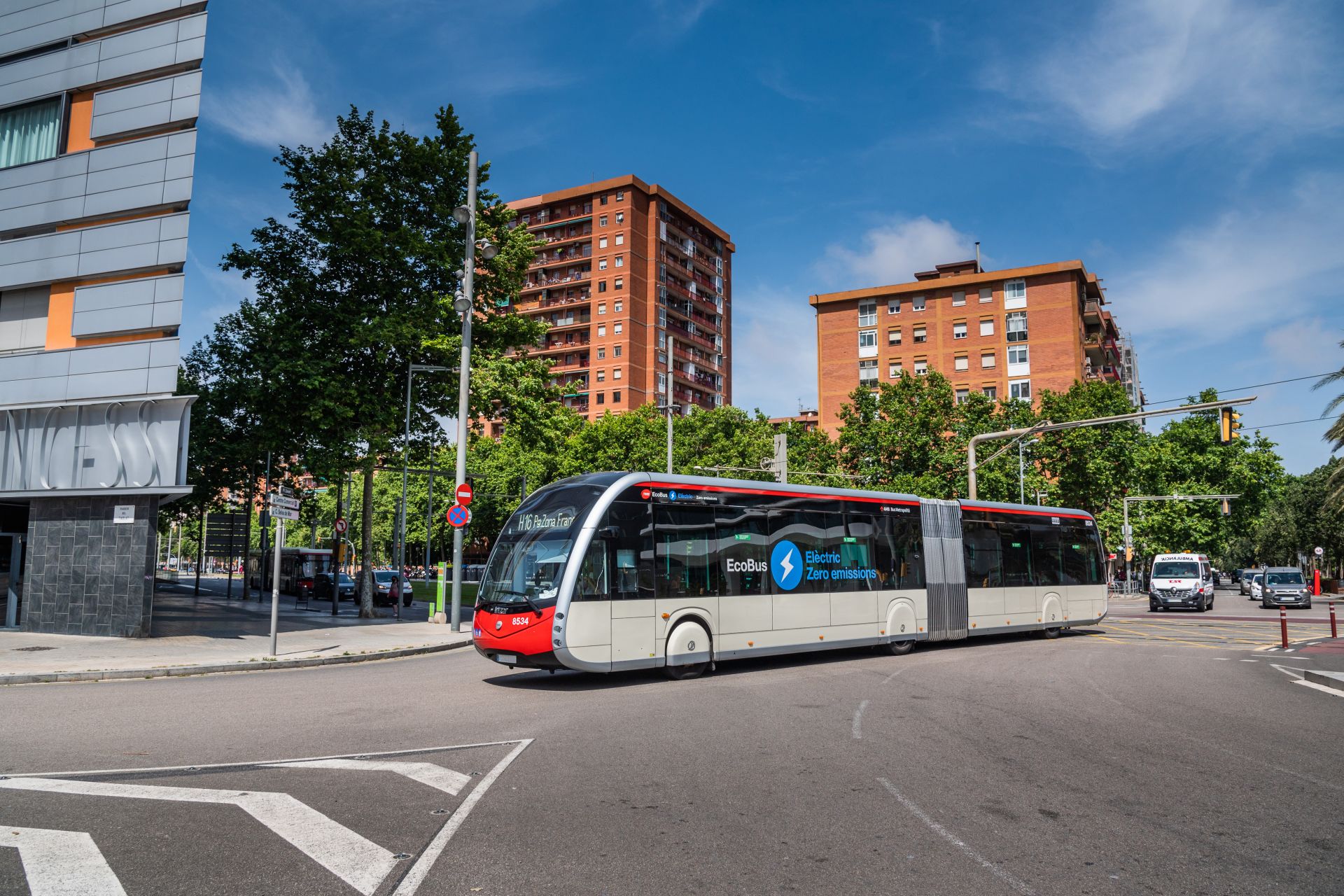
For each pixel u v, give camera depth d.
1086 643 19.80
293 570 49.75
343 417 25.73
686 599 13.38
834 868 4.55
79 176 19.69
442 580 25.53
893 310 72.19
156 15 19.77
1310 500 64.69
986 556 19.31
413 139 27.92
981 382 68.50
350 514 75.38
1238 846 5.00
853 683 12.52
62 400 18.94
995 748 7.81
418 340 27.11
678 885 4.27
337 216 26.28
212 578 88.25
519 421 29.41
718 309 98.38
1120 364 91.19
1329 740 8.34
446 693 11.45
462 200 28.75
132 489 18.19
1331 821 5.55
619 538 12.75
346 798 5.89
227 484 37.28
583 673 14.01
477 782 6.39
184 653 15.50
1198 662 15.79
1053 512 21.41
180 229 18.80
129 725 8.76
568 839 5.01
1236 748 7.93
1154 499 49.31
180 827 5.16
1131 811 5.75
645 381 85.31
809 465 53.62
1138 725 9.09
